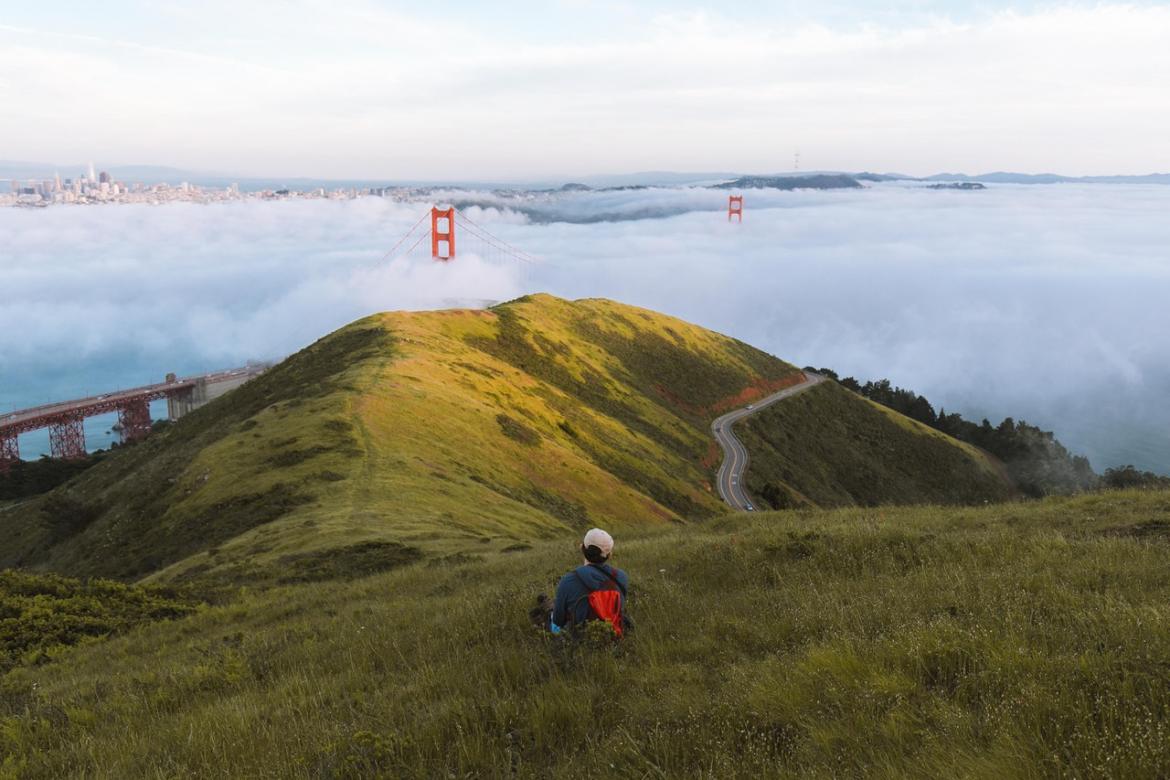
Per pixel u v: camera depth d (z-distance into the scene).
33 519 64.19
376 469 41.91
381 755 4.67
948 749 3.78
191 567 29.02
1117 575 7.62
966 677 4.72
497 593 10.04
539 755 4.63
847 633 6.02
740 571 10.43
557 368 113.25
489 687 5.80
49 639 14.50
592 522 52.00
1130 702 3.96
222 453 48.38
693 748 4.34
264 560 26.55
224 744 5.65
